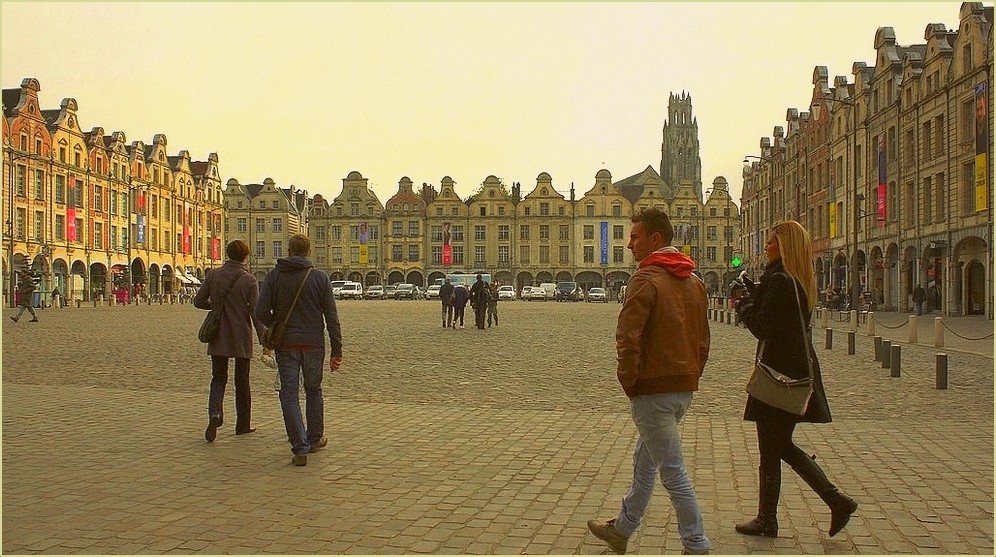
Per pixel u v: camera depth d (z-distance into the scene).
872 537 5.85
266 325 8.32
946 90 40.44
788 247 5.81
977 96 34.94
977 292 39.88
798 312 5.75
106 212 73.56
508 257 108.19
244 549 5.57
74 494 6.91
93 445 8.91
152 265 82.75
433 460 8.25
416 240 108.50
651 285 5.21
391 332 29.52
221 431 9.74
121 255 76.19
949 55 40.81
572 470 7.82
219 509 6.49
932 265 43.38
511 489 7.12
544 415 10.98
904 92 45.97
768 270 5.91
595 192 107.38
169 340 24.25
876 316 41.62
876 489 7.12
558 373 16.03
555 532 5.95
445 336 27.33
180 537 5.81
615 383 14.43
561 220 107.94
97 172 72.00
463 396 12.81
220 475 7.59
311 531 5.95
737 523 6.17
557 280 107.88
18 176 60.72
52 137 65.31
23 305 35.19
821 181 62.09
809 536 5.86
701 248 107.44
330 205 113.81
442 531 5.96
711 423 10.34
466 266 108.19
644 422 5.26
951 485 7.26
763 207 82.38
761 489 5.88
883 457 8.39
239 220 110.56
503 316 45.59
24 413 10.95
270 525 6.09
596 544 5.70
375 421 10.52
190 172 92.38
